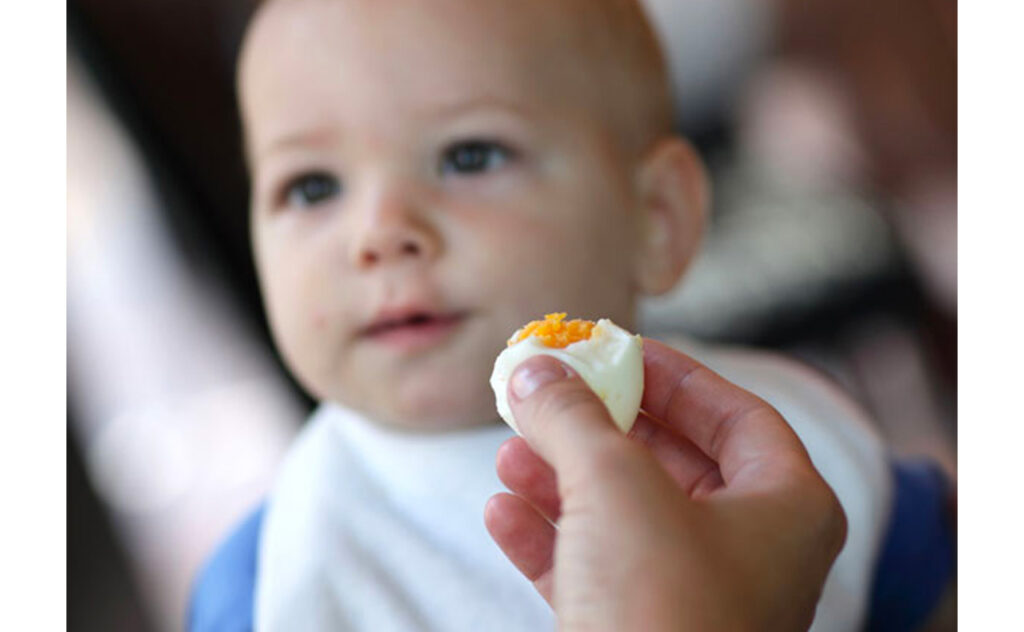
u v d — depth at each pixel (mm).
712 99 825
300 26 418
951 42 803
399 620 407
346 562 414
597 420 308
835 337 618
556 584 302
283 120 418
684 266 457
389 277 400
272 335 638
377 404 416
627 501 297
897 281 641
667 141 458
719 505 306
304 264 413
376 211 401
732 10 819
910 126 776
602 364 332
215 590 439
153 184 638
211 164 640
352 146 411
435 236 401
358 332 409
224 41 643
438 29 410
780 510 310
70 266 625
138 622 581
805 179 725
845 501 436
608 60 433
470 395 410
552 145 415
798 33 863
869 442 464
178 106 640
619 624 288
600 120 427
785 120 812
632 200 436
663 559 293
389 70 409
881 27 818
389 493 428
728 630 292
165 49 639
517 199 408
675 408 347
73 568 589
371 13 413
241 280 642
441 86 409
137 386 636
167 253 645
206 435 627
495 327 405
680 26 820
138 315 644
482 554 415
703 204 464
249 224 641
